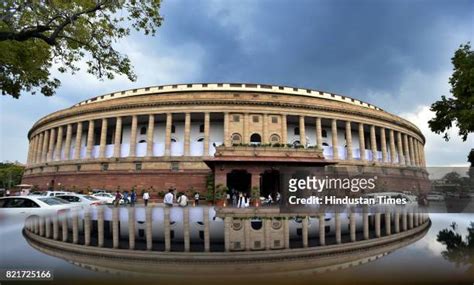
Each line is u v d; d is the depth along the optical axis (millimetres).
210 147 47938
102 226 6750
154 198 44062
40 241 4762
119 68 16609
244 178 35875
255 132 46281
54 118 57000
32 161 65000
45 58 17297
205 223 7227
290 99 47688
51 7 13930
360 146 51938
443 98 23500
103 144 50062
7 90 18031
